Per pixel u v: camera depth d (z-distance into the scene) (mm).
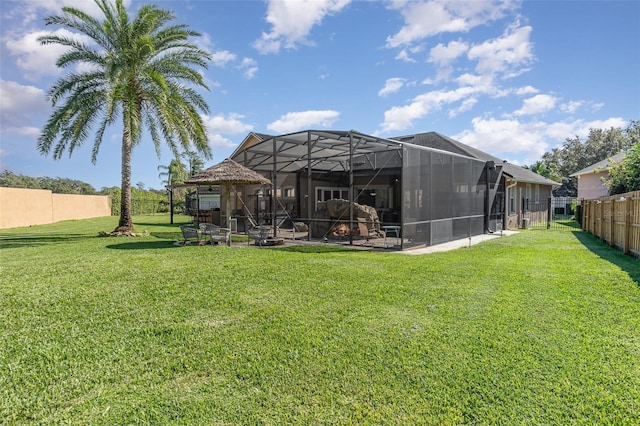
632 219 9133
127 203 14852
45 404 2775
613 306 4879
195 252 10008
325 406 2709
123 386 3025
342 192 21031
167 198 40531
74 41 13312
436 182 12164
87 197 29703
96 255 9414
